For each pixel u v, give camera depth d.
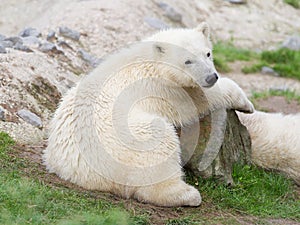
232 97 12.00
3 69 13.63
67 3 22.14
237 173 12.14
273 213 10.94
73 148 10.44
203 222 9.82
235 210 10.77
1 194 9.12
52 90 14.10
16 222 8.48
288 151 12.98
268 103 18.61
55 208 9.16
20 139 12.11
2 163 10.63
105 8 21.02
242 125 12.60
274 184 12.15
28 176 10.35
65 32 18.30
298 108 18.36
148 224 9.37
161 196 10.17
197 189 11.23
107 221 8.92
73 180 10.45
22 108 13.03
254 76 21.33
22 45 15.60
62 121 10.75
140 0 22.67
